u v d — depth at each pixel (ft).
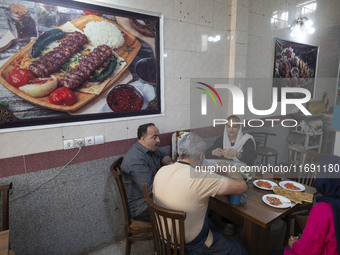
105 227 5.84
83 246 5.58
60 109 4.75
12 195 4.50
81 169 5.22
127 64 5.49
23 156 4.49
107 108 5.36
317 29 10.97
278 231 6.23
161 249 3.70
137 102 5.82
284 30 9.36
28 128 4.42
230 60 7.57
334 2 11.78
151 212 3.53
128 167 5.12
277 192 4.36
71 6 4.59
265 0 8.33
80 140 5.04
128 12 5.31
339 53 12.62
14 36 4.10
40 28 4.33
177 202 3.53
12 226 4.60
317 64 11.31
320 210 2.88
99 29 4.98
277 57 9.23
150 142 5.34
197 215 3.63
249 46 8.16
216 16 7.01
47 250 5.09
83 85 4.96
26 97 4.36
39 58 4.39
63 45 4.60
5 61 4.08
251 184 4.85
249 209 3.84
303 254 3.00
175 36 6.21
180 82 6.55
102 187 5.60
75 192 5.23
